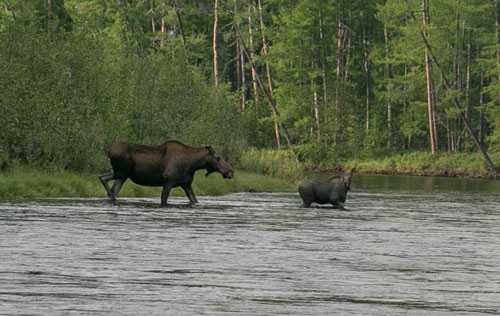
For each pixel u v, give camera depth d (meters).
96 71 107.19
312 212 74.38
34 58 101.06
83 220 59.00
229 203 82.75
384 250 49.25
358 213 75.69
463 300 34.81
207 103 132.25
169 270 39.62
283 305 32.75
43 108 93.81
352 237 55.19
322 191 79.62
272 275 39.25
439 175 199.62
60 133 93.50
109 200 76.81
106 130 101.69
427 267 43.28
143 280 36.97
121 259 42.25
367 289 36.59
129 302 32.50
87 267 39.66
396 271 41.62
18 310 30.52
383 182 155.88
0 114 92.00
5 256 41.97
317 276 39.41
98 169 97.31
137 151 76.19
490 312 32.62
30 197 79.88
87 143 95.81
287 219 66.38
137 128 115.38
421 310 32.69
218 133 130.25
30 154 92.56
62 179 87.06
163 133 117.00
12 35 102.00
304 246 49.62
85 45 107.94
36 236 49.50
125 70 118.75
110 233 52.06
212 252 45.69
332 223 64.38
